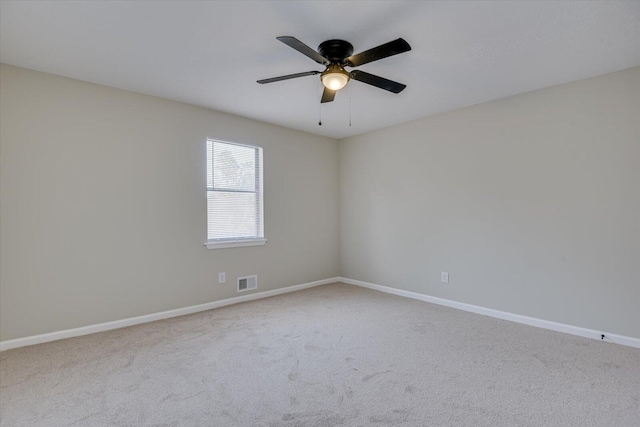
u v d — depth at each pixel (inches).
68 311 110.0
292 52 93.4
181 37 85.4
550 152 118.6
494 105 132.6
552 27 80.6
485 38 85.9
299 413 69.6
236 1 70.6
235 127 152.2
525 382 81.9
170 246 132.5
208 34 84.0
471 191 140.2
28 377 83.7
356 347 102.7
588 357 95.3
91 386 79.7
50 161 106.7
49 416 68.3
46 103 106.1
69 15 75.5
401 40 70.5
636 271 102.3
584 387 79.5
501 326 121.6
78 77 109.9
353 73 88.5
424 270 157.6
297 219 179.2
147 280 126.7
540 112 120.9
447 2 71.1
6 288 99.9
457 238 144.9
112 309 118.6
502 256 131.0
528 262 124.1
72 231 110.7
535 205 122.3
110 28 81.1
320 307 145.8
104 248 117.0
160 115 129.5
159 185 129.5
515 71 105.9
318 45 88.4
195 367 89.4
